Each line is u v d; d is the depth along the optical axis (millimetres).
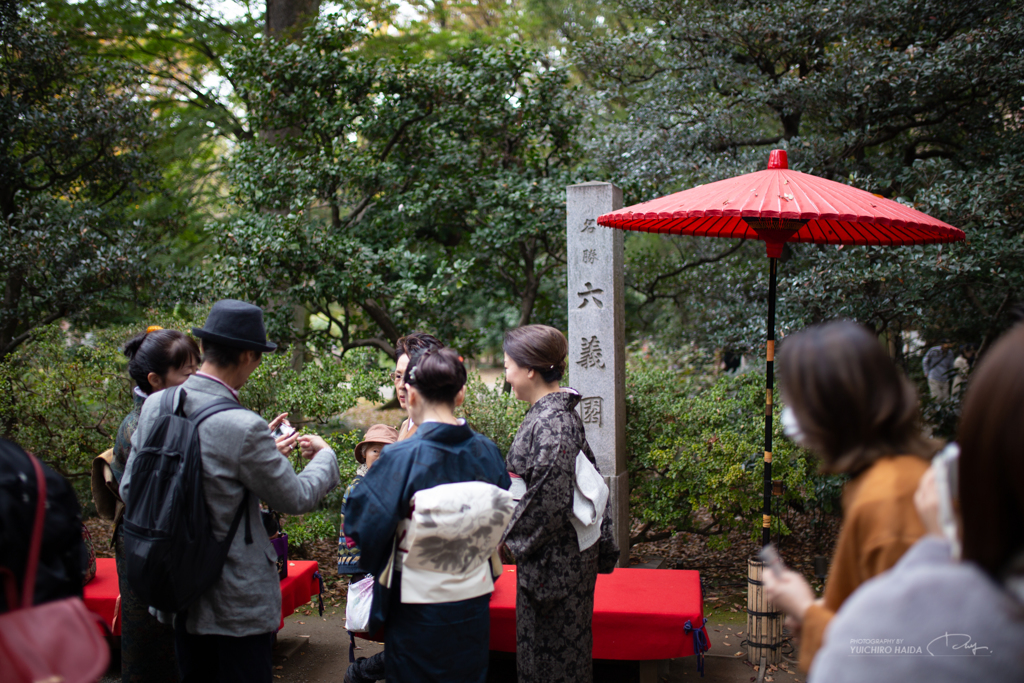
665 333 6945
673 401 4621
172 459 1919
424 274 6438
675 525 4551
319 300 5809
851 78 5133
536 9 7473
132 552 1889
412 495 2008
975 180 4449
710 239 6547
